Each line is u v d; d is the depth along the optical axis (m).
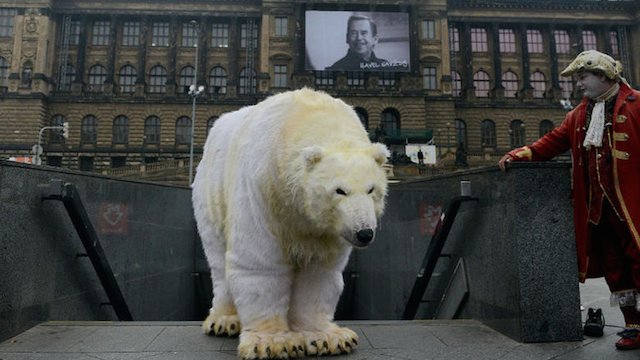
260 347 3.07
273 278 3.23
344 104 3.53
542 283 3.83
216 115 54.94
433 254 5.61
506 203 4.09
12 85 52.00
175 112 54.78
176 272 8.80
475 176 4.84
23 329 4.29
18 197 4.34
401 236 7.52
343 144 3.04
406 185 7.37
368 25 52.84
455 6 58.91
